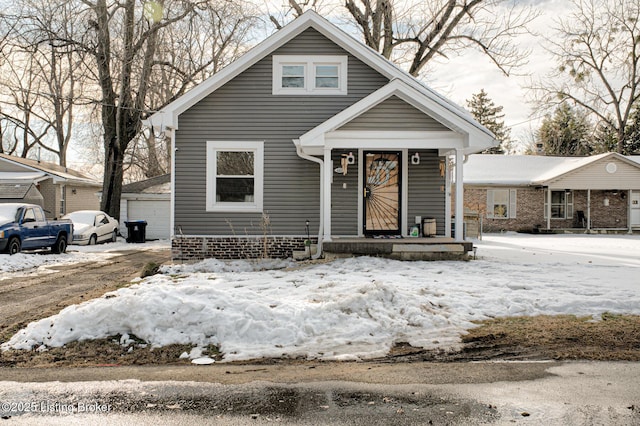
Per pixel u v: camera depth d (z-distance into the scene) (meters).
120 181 25.66
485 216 30.36
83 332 6.61
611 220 31.22
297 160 13.84
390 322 6.82
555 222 30.84
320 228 13.34
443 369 5.48
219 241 13.63
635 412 4.29
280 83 13.83
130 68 22.11
